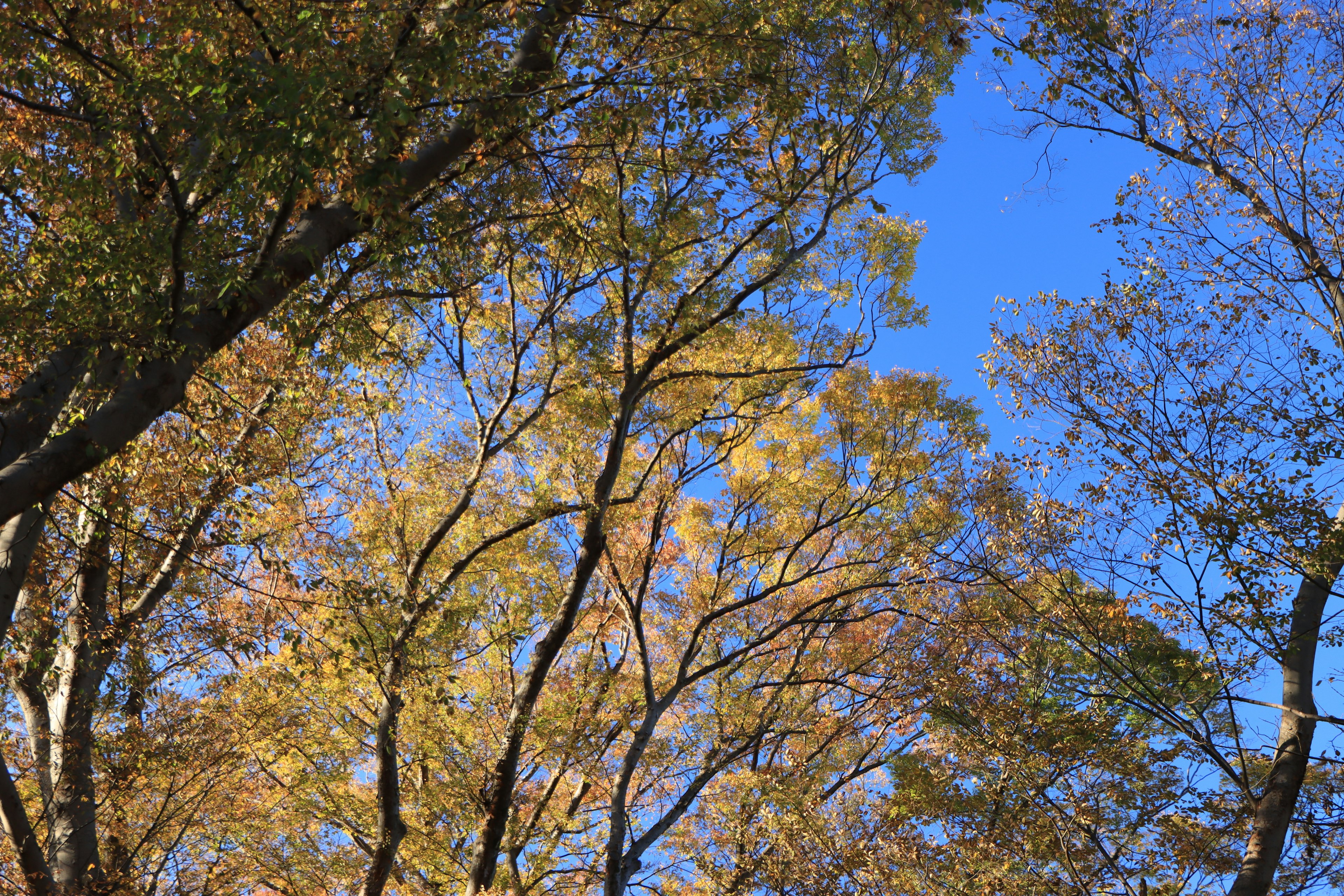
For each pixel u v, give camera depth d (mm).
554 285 13430
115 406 6227
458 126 7840
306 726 12328
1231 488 8836
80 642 10781
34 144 7816
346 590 9203
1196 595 9203
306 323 7715
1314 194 10070
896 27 10984
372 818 13023
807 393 15555
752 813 12906
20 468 5656
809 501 17000
